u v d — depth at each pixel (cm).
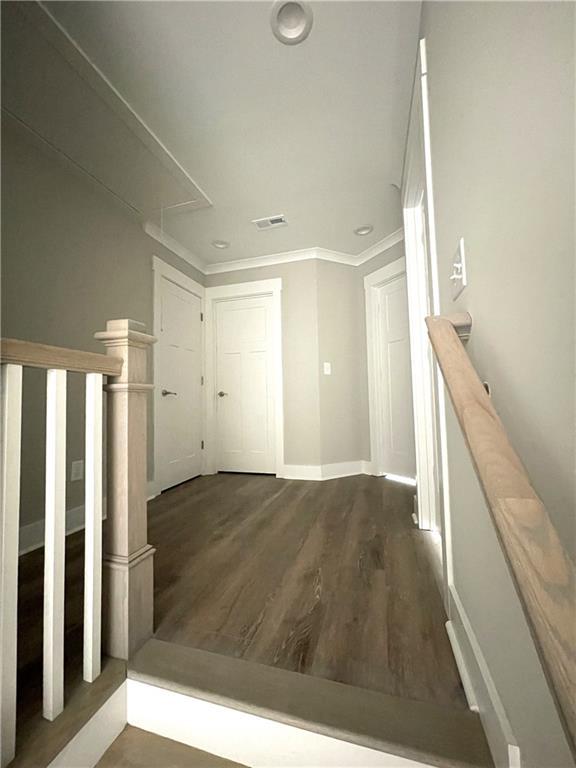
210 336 364
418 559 155
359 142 192
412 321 204
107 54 139
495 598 70
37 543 177
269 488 292
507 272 59
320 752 77
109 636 97
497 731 66
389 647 100
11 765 70
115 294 244
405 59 143
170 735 88
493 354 67
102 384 98
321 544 173
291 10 125
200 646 101
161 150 195
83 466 207
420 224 204
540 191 47
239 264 358
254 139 189
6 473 70
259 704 82
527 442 53
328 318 342
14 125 174
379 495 264
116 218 248
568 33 39
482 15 67
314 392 333
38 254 189
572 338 41
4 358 70
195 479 328
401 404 307
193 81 153
